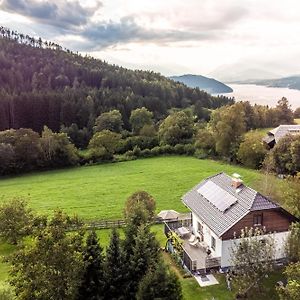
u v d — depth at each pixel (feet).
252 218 111.65
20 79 502.38
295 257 101.14
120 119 396.98
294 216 114.83
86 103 412.98
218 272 111.14
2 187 242.37
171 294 79.51
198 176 253.24
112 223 160.15
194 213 133.39
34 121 387.96
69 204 200.44
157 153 335.26
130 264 92.32
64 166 304.91
